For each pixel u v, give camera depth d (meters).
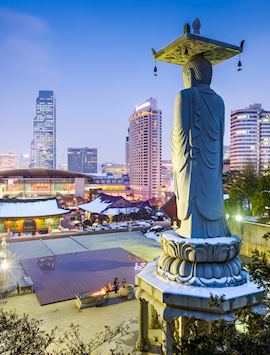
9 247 47.47
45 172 144.12
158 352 17.05
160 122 172.50
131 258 40.38
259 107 184.25
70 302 25.62
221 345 8.33
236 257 16.38
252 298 14.17
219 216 16.25
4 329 13.45
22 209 65.06
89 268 35.91
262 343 7.71
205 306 13.73
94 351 17.34
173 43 15.62
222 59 17.48
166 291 14.59
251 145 173.50
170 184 177.25
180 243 15.34
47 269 35.59
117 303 25.25
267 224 31.50
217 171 16.36
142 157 171.00
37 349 12.48
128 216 76.31
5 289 28.42
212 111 16.14
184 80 17.36
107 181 168.38
